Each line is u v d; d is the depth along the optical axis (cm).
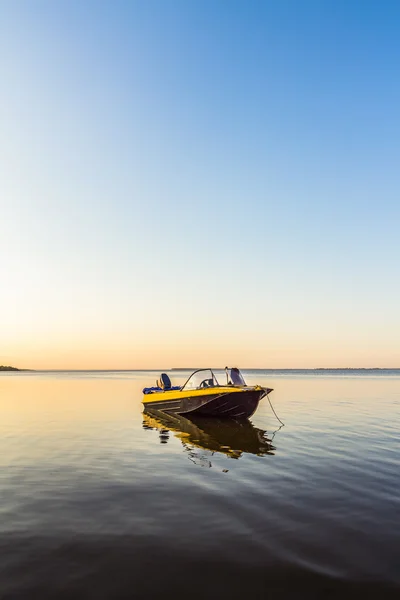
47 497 838
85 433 1631
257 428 1758
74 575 527
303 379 8681
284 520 708
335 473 1015
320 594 480
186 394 2161
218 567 545
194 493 861
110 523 699
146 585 503
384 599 468
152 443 1430
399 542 620
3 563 559
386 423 1844
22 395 3747
